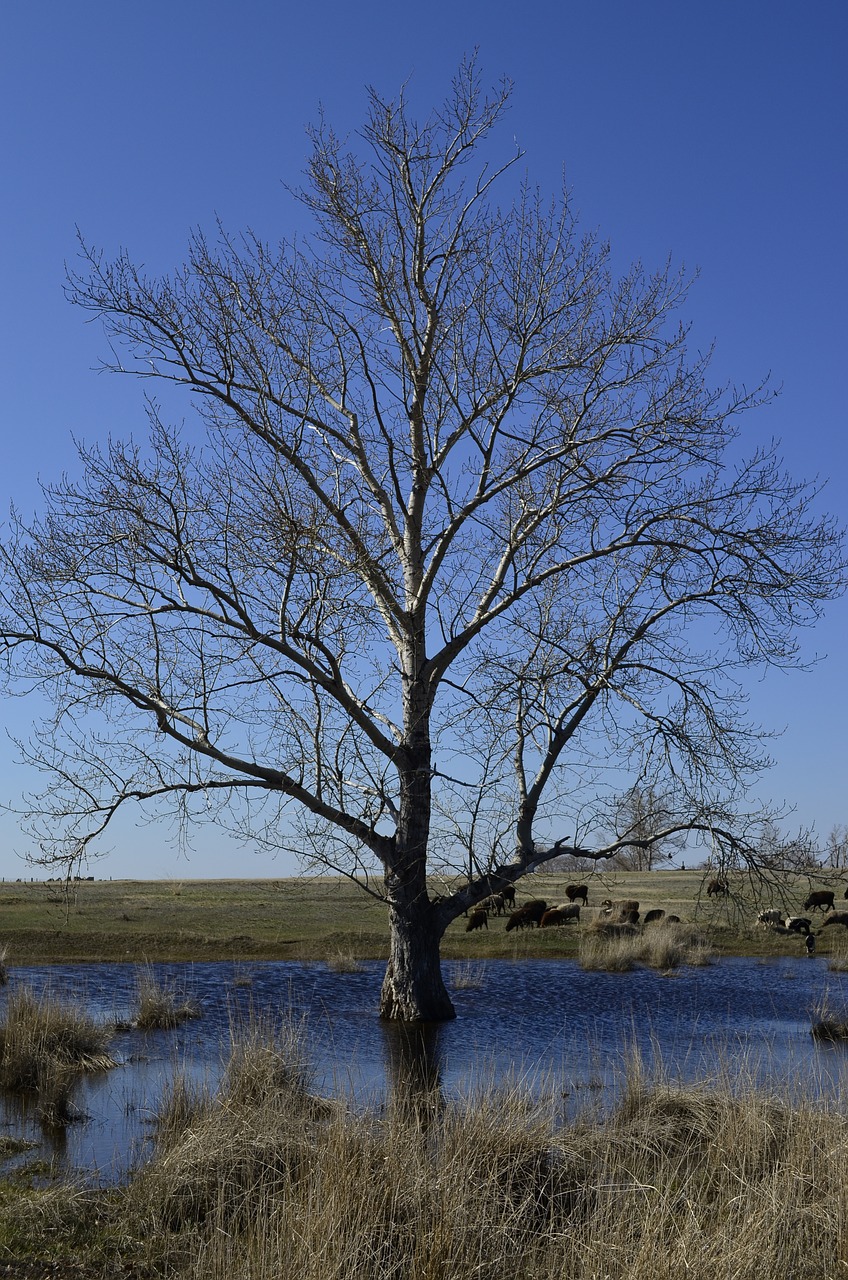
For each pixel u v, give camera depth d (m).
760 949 32.06
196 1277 6.76
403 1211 7.59
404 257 19.81
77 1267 7.39
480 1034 17.45
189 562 17.38
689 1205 7.05
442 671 19.55
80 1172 9.37
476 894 19.42
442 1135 9.25
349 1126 8.74
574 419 19.47
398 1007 18.98
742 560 18.50
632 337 19.08
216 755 17.48
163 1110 10.87
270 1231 7.02
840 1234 7.27
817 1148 8.46
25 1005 14.51
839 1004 21.20
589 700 19.47
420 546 20.00
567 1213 8.03
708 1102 10.16
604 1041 16.70
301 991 22.59
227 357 18.31
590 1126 9.63
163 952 29.11
